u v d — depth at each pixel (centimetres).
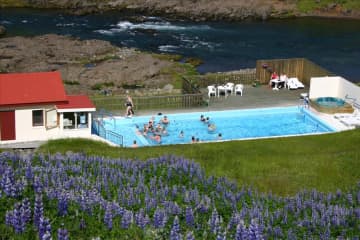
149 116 6206
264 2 13425
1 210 2347
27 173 2766
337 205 3084
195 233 2364
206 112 6369
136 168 3453
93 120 5984
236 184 3459
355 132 5612
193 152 4716
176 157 3856
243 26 12244
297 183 4047
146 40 10794
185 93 7019
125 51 9688
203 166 4234
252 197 3106
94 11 12912
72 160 3478
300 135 5562
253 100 6775
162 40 10862
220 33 11575
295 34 11612
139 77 8325
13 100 5288
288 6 13288
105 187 2914
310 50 10456
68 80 8056
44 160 3397
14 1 13350
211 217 2531
